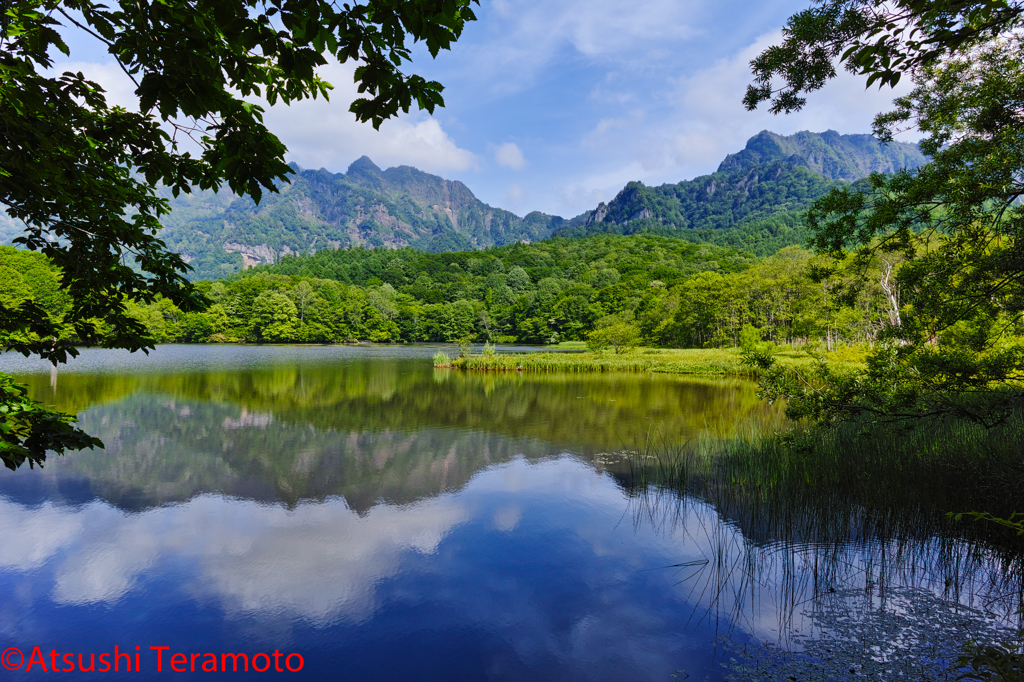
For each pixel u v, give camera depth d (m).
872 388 6.78
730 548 5.80
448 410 15.92
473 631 4.28
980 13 3.19
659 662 3.83
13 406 2.39
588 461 9.86
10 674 3.68
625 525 6.59
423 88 2.46
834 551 5.57
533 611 4.58
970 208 5.58
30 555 5.63
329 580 5.14
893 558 5.36
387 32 2.22
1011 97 5.14
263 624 4.36
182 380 22.38
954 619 4.25
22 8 2.13
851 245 6.76
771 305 51.06
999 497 5.71
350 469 9.24
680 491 7.84
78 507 7.17
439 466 9.50
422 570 5.36
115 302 3.54
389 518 6.88
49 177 2.83
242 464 9.47
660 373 29.36
